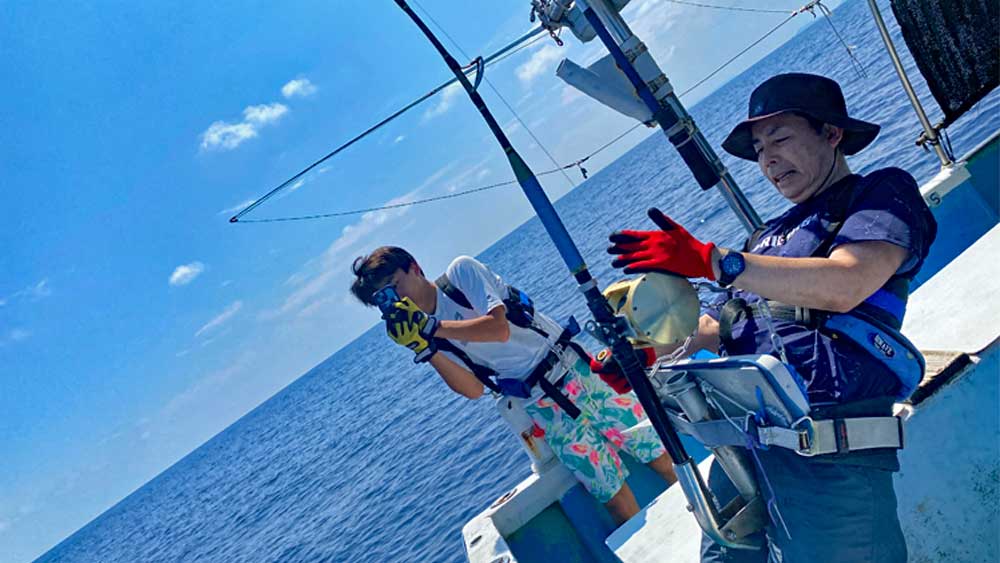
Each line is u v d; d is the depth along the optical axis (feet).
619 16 6.59
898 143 46.03
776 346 5.11
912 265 4.93
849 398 4.91
